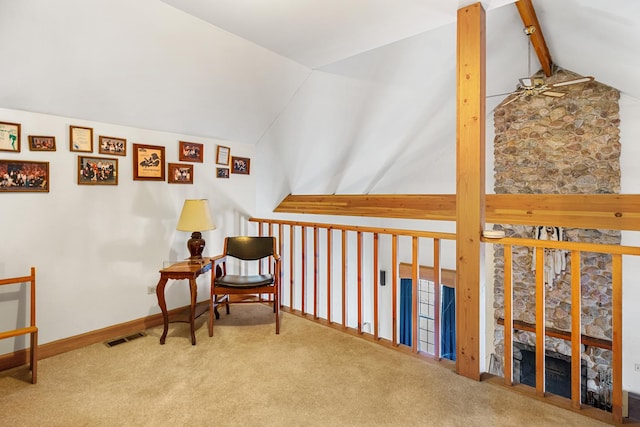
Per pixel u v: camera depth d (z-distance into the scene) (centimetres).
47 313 265
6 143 242
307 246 487
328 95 361
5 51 215
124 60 256
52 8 207
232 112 356
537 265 212
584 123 473
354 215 434
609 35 310
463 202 229
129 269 312
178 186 349
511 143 521
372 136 429
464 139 226
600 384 465
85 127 281
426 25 250
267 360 259
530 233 501
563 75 480
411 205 399
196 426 184
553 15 331
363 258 579
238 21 247
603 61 380
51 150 263
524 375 522
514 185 521
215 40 270
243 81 323
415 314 269
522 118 512
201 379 232
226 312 365
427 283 597
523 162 513
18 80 232
